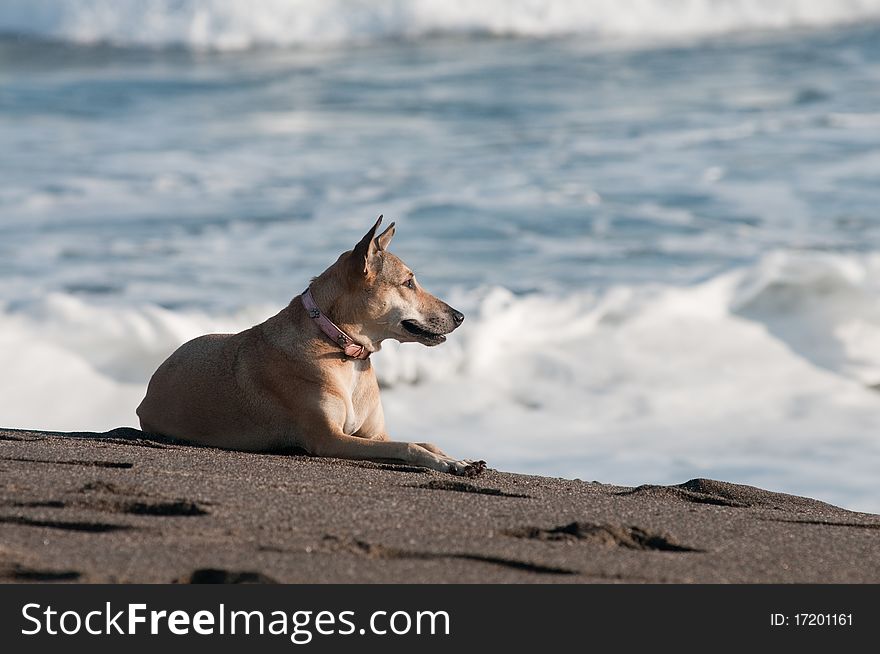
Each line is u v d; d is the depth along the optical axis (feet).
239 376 53.98
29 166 155.94
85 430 85.30
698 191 142.20
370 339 54.49
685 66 222.89
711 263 116.67
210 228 131.13
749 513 45.88
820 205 135.13
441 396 91.20
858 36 250.57
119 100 200.75
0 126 179.22
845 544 41.34
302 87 211.41
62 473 43.45
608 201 139.44
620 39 259.80
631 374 95.09
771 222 129.80
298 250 123.24
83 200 141.79
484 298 106.11
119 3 263.08
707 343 101.04
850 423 84.28
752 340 101.96
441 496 44.37
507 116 185.57
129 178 151.43
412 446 51.80
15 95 202.90
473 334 99.40
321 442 52.70
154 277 113.80
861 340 101.81
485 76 217.77
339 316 53.57
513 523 40.06
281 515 38.99
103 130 178.50
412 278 54.65
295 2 262.47
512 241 125.70
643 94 199.21
